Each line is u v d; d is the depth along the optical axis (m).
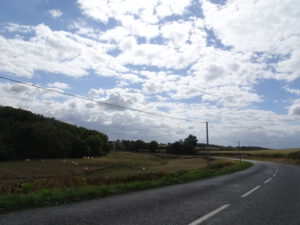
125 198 11.09
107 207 8.91
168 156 117.62
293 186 16.50
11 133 81.00
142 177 20.47
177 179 19.50
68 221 6.88
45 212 8.01
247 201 10.68
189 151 135.12
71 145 91.56
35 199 9.62
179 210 8.55
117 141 159.50
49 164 62.16
